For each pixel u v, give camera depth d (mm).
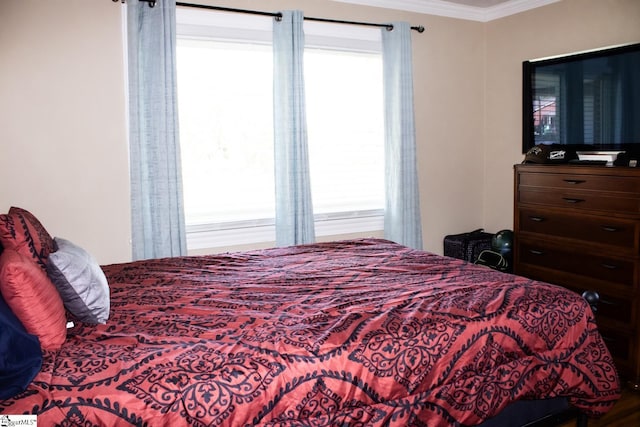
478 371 1833
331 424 1608
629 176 3014
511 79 4512
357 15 4102
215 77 3758
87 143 3309
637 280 3002
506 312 1938
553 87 3924
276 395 1553
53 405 1366
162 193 3342
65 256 1787
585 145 3725
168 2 3281
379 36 4207
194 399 1464
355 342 1707
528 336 1930
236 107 3840
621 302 3100
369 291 2172
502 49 4570
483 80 4777
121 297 2162
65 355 1586
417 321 1831
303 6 3875
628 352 3057
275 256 2898
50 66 3178
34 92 3150
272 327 1794
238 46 3725
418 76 4438
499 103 4648
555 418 2090
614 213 3115
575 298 2096
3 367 1378
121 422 1396
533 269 3703
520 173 3744
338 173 4254
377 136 4395
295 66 3705
